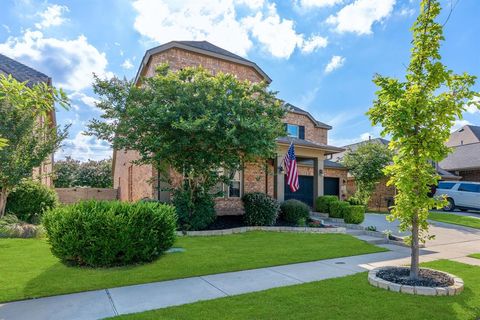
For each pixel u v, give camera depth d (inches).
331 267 267.6
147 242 259.9
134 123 399.5
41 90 160.2
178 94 402.6
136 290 204.2
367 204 872.3
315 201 641.6
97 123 421.4
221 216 520.1
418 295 193.8
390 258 305.4
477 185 764.0
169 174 475.8
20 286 204.1
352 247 349.7
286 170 520.4
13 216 406.6
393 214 231.5
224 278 231.9
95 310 171.6
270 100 449.7
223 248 327.6
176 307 173.6
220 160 421.7
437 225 566.3
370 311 167.9
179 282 221.8
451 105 214.7
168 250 305.1
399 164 229.6
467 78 215.8
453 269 263.1
